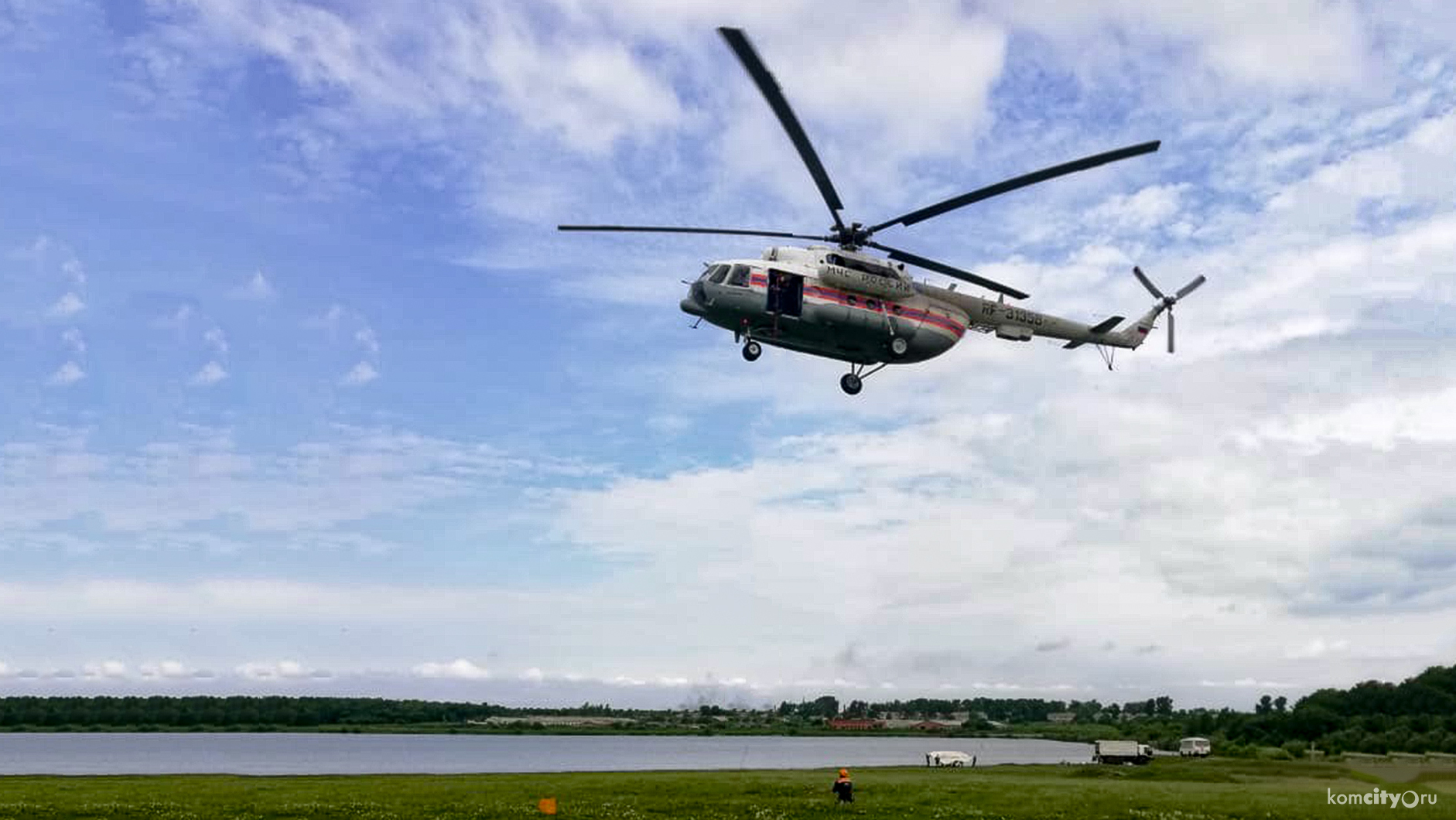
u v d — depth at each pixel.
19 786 46.34
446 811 35.88
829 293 42.69
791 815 35.34
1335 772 53.75
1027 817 35.22
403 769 124.88
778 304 41.84
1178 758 86.25
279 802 38.50
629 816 34.91
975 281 43.97
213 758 176.38
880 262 44.03
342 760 166.50
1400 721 105.25
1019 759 153.75
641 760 166.62
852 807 38.09
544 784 48.59
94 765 140.88
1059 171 35.94
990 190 37.75
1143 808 37.94
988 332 49.09
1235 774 53.59
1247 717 130.50
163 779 53.53
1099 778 54.19
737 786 46.66
